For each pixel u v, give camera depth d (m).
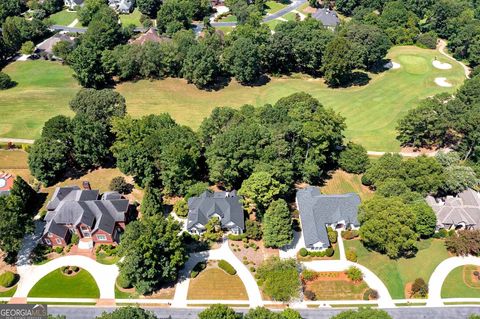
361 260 96.44
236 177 111.88
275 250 98.94
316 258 96.81
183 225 103.88
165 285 90.81
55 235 96.00
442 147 131.12
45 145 112.50
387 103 156.38
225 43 179.00
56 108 152.50
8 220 91.75
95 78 162.50
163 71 174.75
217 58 168.88
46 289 89.56
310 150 115.31
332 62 161.00
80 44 180.38
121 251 88.12
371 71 179.38
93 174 120.75
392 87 166.75
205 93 166.75
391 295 89.44
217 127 116.88
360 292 89.88
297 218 107.25
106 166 123.88
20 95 159.38
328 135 114.38
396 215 93.12
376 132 140.50
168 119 120.19
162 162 108.75
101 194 110.44
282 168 107.00
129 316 72.06
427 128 126.50
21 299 87.50
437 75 174.12
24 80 172.12
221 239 101.44
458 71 178.00
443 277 92.94
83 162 119.25
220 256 97.25
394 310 86.44
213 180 112.00
